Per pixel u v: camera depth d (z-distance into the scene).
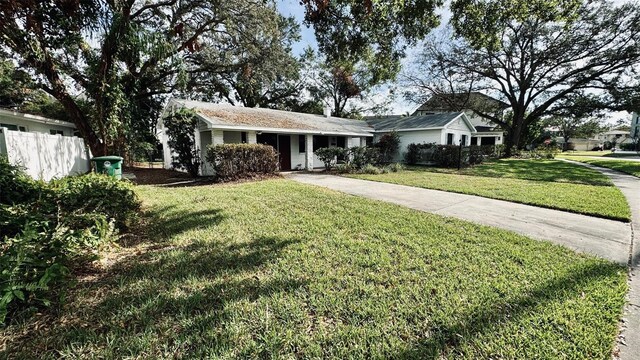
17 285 1.98
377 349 1.84
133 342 1.89
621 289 2.58
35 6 5.48
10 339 1.91
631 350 1.85
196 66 18.20
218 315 2.17
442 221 4.80
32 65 8.41
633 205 6.20
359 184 9.31
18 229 2.96
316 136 16.41
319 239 3.84
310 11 6.00
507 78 23.00
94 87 9.10
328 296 2.45
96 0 6.50
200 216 4.98
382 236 3.98
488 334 1.98
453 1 5.93
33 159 7.75
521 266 3.07
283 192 7.44
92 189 4.02
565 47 19.33
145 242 3.75
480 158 17.30
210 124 10.73
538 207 6.02
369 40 6.57
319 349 1.83
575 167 14.76
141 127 14.60
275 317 2.16
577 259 3.27
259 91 24.55
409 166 15.81
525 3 5.97
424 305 2.32
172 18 10.48
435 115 19.58
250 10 11.98
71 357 1.77
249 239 3.84
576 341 1.91
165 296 2.43
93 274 2.84
